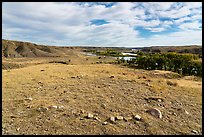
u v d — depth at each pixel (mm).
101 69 29734
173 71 38250
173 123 6879
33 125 6273
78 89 11234
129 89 11312
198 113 8047
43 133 5770
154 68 42906
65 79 15328
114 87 11797
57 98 9328
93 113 7422
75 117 6973
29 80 15188
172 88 12539
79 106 8156
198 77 29656
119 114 7418
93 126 6297
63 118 6852
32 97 9586
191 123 6973
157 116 7391
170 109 8328
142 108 8188
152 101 9164
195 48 146500
